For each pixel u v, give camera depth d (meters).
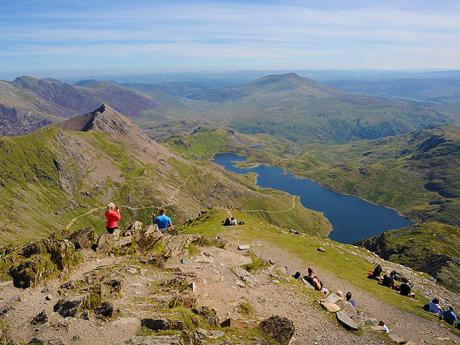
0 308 22.17
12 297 23.75
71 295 24.16
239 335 23.44
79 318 21.48
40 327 20.45
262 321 25.64
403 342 31.19
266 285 35.41
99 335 20.19
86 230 34.94
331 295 36.03
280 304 32.09
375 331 31.77
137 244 36.53
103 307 22.28
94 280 26.70
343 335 29.66
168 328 21.27
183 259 35.44
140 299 25.17
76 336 19.83
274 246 56.97
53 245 29.19
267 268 40.06
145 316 22.28
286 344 24.36
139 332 20.78
